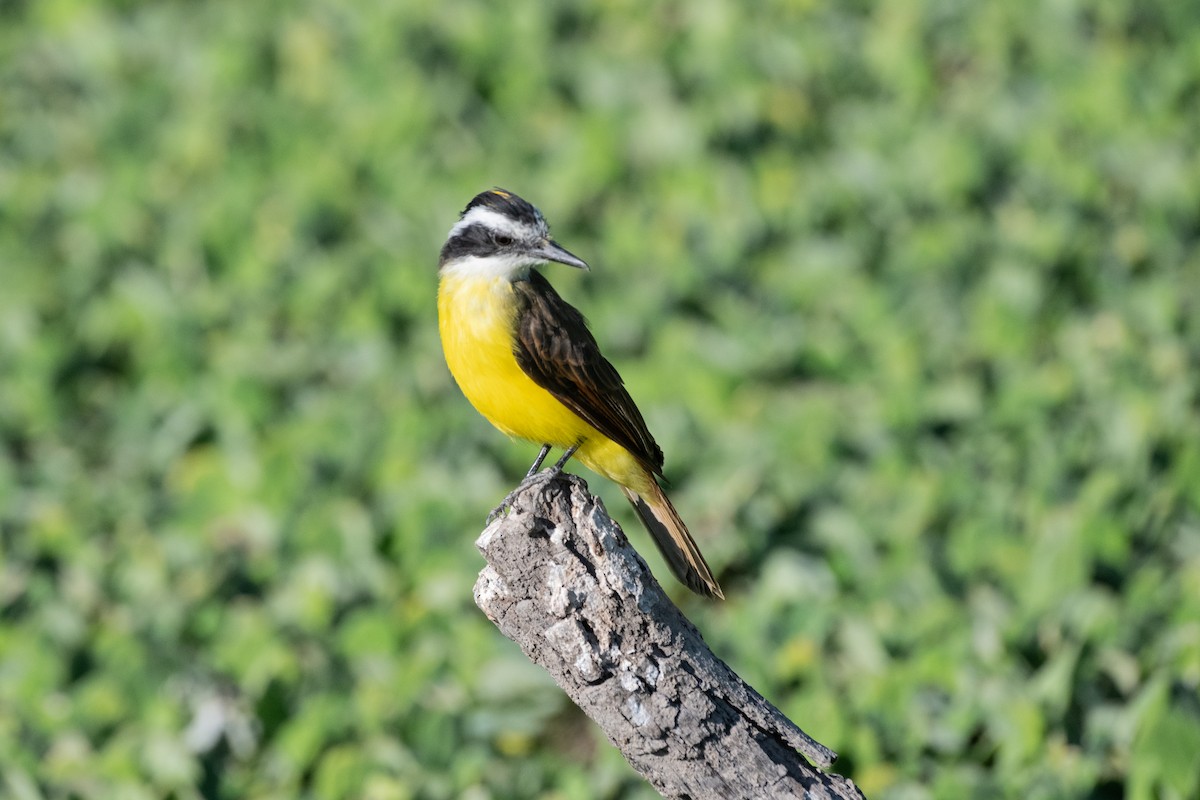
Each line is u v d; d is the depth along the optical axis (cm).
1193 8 2162
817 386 1576
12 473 1494
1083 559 1150
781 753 695
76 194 2047
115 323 1705
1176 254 1702
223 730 1138
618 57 2191
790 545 1309
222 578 1317
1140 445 1295
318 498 1416
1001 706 1048
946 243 1716
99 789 1087
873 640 1144
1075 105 1972
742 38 2198
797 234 1833
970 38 2194
